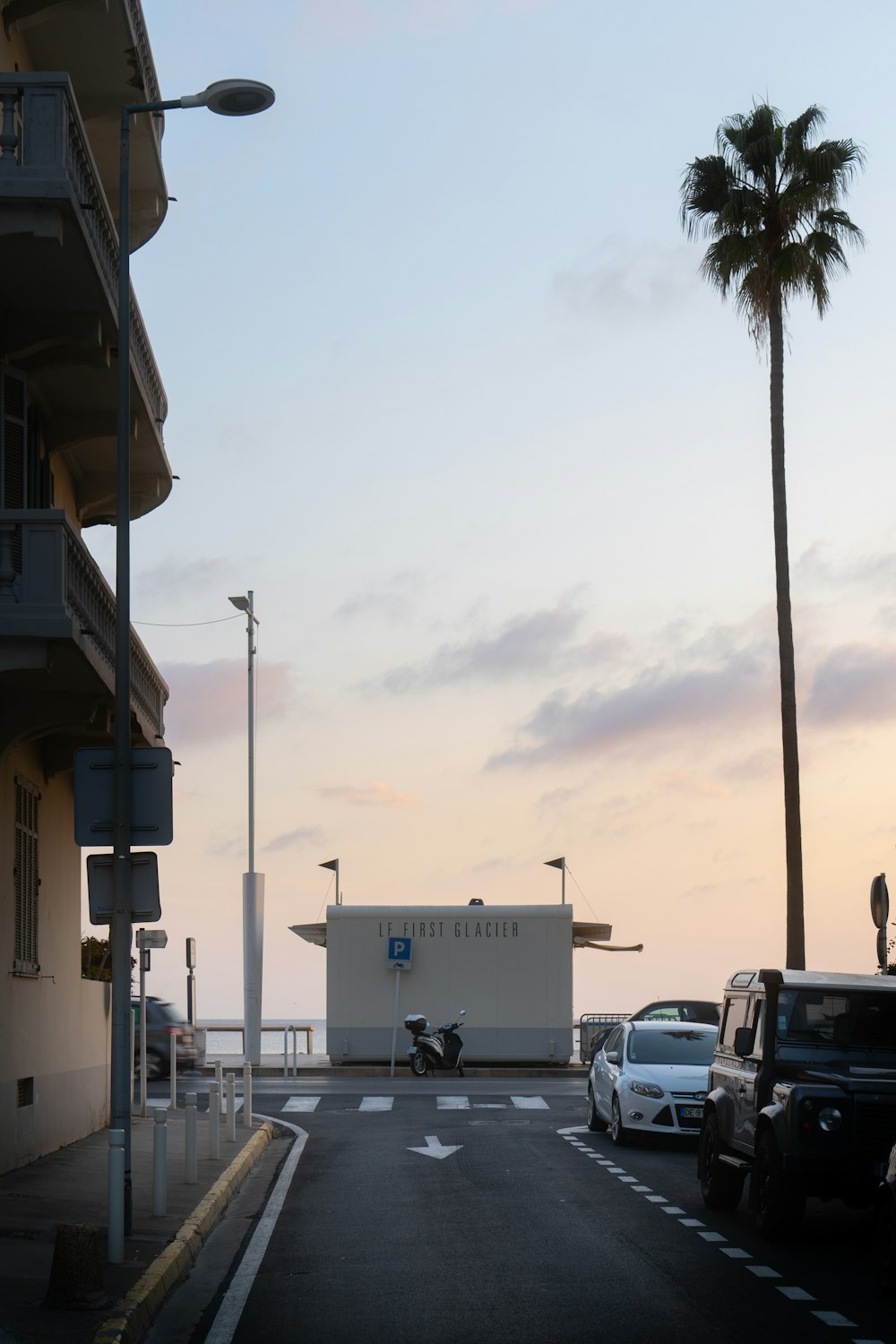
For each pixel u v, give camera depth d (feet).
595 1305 36.94
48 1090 70.49
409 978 141.59
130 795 47.88
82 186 54.65
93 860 47.80
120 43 67.10
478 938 141.79
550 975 141.28
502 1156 72.18
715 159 114.73
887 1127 45.55
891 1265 37.70
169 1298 38.58
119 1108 46.50
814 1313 35.70
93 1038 83.10
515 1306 36.86
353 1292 39.04
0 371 59.16
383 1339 33.53
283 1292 39.27
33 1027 67.62
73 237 52.75
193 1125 57.72
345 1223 51.31
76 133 53.57
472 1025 140.67
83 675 56.54
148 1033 134.31
